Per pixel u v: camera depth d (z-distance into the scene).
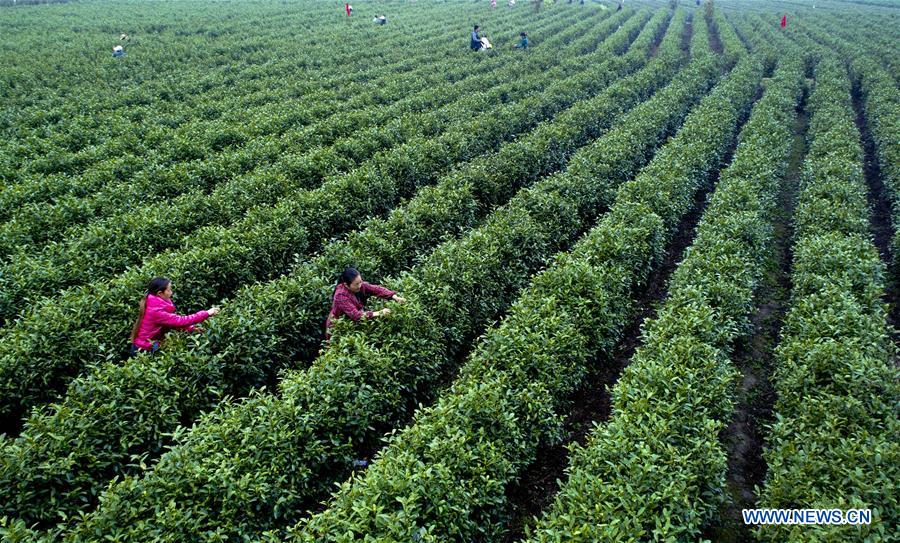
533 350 10.99
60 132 27.77
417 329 12.16
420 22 66.88
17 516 8.68
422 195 19.02
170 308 12.17
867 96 34.50
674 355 10.84
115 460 9.81
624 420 9.36
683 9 83.12
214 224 18.12
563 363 11.46
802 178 22.67
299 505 9.78
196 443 9.19
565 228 18.34
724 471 9.27
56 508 8.91
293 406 9.75
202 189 21.17
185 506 8.30
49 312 12.25
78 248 15.58
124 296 13.25
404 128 26.98
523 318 11.95
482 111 30.84
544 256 17.27
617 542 7.15
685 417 9.46
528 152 23.06
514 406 10.09
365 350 10.95
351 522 7.75
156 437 10.13
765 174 20.73
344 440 10.41
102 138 26.77
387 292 12.85
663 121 28.95
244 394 12.08
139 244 16.27
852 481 8.10
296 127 28.52
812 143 25.73
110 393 10.14
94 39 51.03
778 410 10.85
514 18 68.75
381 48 51.03
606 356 13.84
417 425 9.59
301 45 51.81
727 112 29.41
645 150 26.38
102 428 9.74
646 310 16.30
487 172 21.42
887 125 26.42
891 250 17.27
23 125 28.19
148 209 17.72
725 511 10.01
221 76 39.94
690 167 21.81
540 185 19.78
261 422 9.46
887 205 22.20
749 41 54.94
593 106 30.30
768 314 15.80
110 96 33.84
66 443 9.23
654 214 16.69
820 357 10.51
